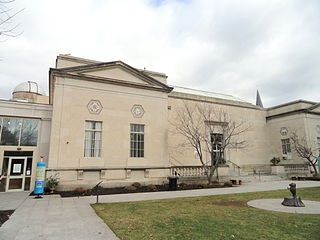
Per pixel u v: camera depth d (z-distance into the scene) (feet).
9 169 53.36
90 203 36.06
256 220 24.04
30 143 56.24
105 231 20.86
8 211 30.37
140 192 50.88
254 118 99.66
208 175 65.92
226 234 19.35
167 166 65.31
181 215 26.68
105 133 59.21
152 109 67.21
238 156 90.74
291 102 96.37
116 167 58.23
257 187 57.88
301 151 85.76
